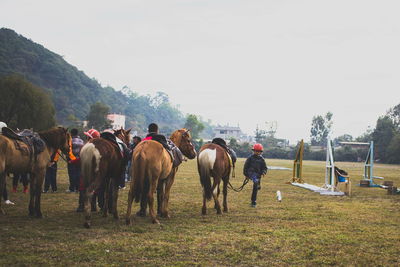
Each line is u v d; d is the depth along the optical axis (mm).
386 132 78125
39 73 167125
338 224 8945
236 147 89000
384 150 76938
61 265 5453
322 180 23328
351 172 35438
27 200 11195
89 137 10852
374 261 6105
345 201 13414
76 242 6672
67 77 173500
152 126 9469
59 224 8086
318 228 8391
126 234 7363
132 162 8117
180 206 11211
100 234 7289
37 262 5543
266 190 16438
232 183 19703
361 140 100938
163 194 9617
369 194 16141
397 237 7730
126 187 16188
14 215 8914
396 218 10023
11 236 6941
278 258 6141
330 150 16703
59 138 9438
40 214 8703
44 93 58625
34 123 55406
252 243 6938
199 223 8703
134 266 5520
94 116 115812
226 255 6207
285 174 27875
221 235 7500
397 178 28250
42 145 8664
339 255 6367
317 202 12906
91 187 7820
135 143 15172
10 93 53094
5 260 5574
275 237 7477
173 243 6824
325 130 127750
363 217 10047
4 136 8172
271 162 57312
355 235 7828
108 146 8195
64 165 29359
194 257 6062
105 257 5875
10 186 14391
